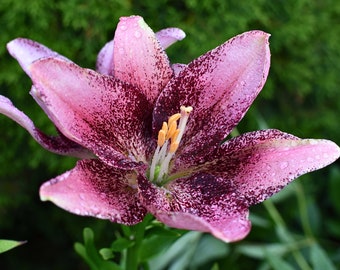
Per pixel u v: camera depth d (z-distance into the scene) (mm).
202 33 674
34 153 668
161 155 406
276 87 743
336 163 783
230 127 406
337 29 752
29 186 711
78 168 362
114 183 379
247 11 685
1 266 735
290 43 732
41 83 359
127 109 397
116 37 401
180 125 398
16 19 645
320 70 747
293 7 717
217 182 395
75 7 644
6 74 648
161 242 461
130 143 405
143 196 367
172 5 673
